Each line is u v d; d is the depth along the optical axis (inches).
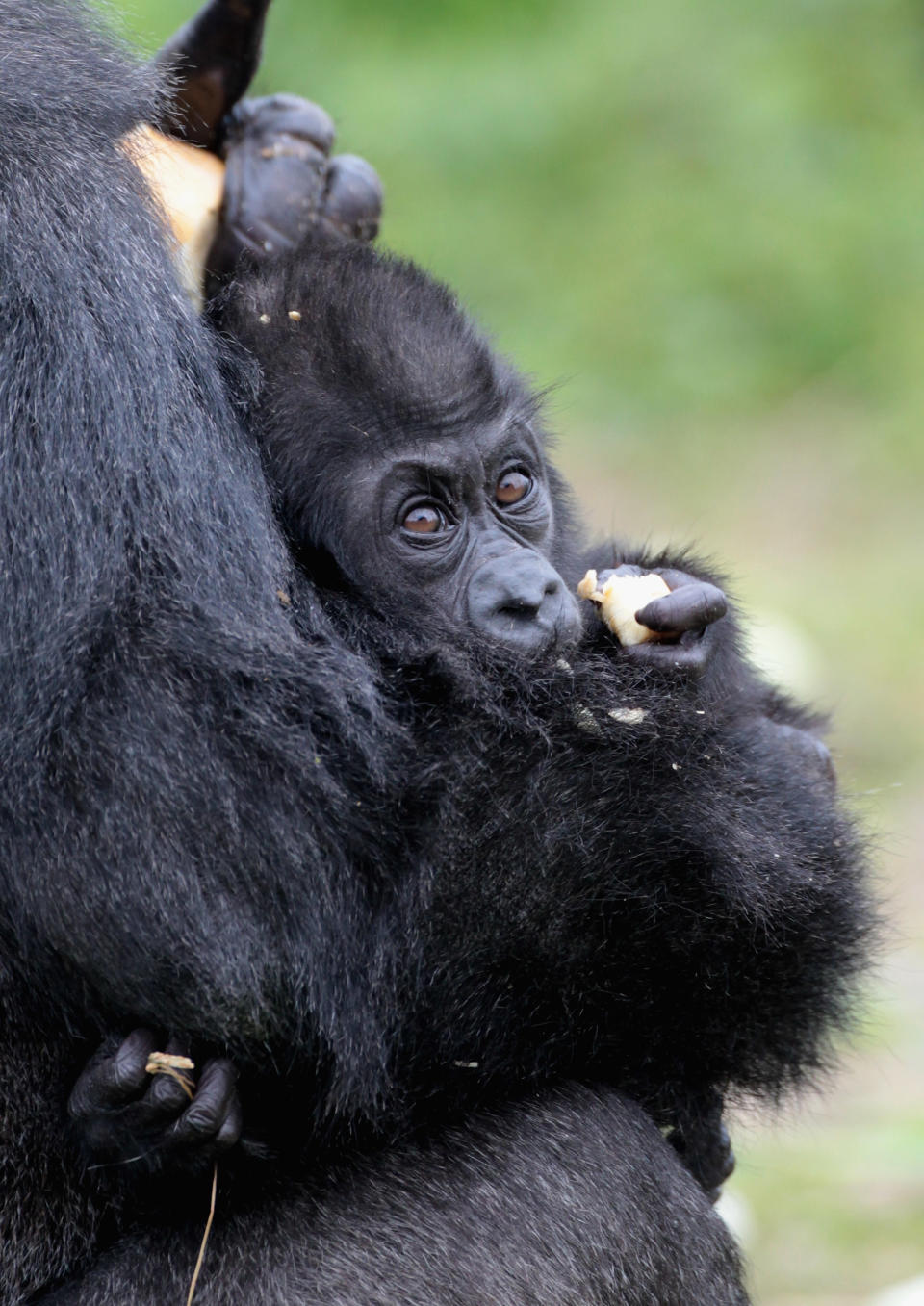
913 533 1289.4
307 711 325.1
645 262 1517.0
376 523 382.6
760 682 470.9
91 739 307.6
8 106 346.0
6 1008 331.6
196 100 442.3
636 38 1608.0
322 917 323.0
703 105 1585.9
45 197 338.0
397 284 402.0
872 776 977.5
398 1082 343.0
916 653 1111.6
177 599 317.7
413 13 1611.7
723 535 1309.1
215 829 311.7
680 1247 351.9
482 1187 339.0
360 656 348.8
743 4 1656.0
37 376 321.7
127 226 345.1
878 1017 711.1
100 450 319.9
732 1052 370.6
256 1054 326.0
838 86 1610.5
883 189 1558.8
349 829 327.0
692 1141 392.8
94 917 309.6
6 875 315.0
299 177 434.3
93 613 310.7
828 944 374.3
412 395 386.3
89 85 366.6
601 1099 355.3
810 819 384.8
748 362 1494.8
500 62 1593.3
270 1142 337.4
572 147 1560.0
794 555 1278.3
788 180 1555.1
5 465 316.8
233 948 312.8
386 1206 335.0
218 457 334.3
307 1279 325.4
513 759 345.1
